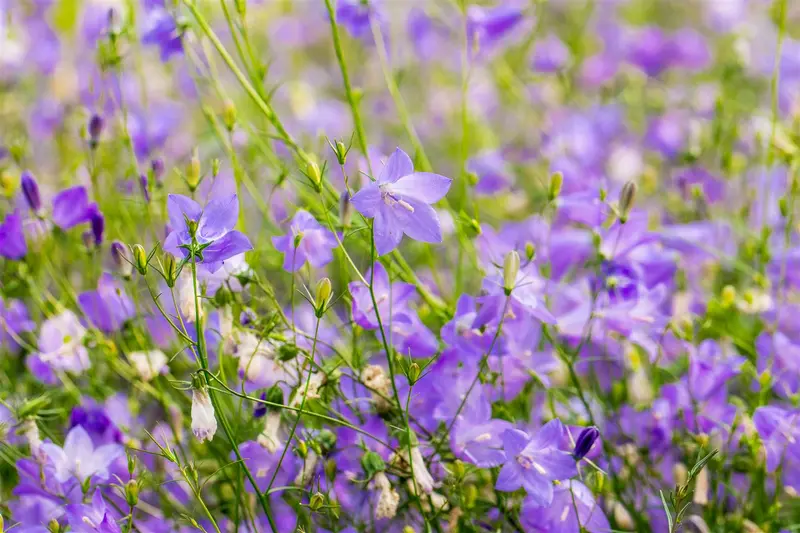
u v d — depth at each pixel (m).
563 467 0.76
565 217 0.93
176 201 0.75
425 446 0.79
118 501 0.82
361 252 0.93
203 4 0.94
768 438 0.79
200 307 0.78
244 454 0.78
